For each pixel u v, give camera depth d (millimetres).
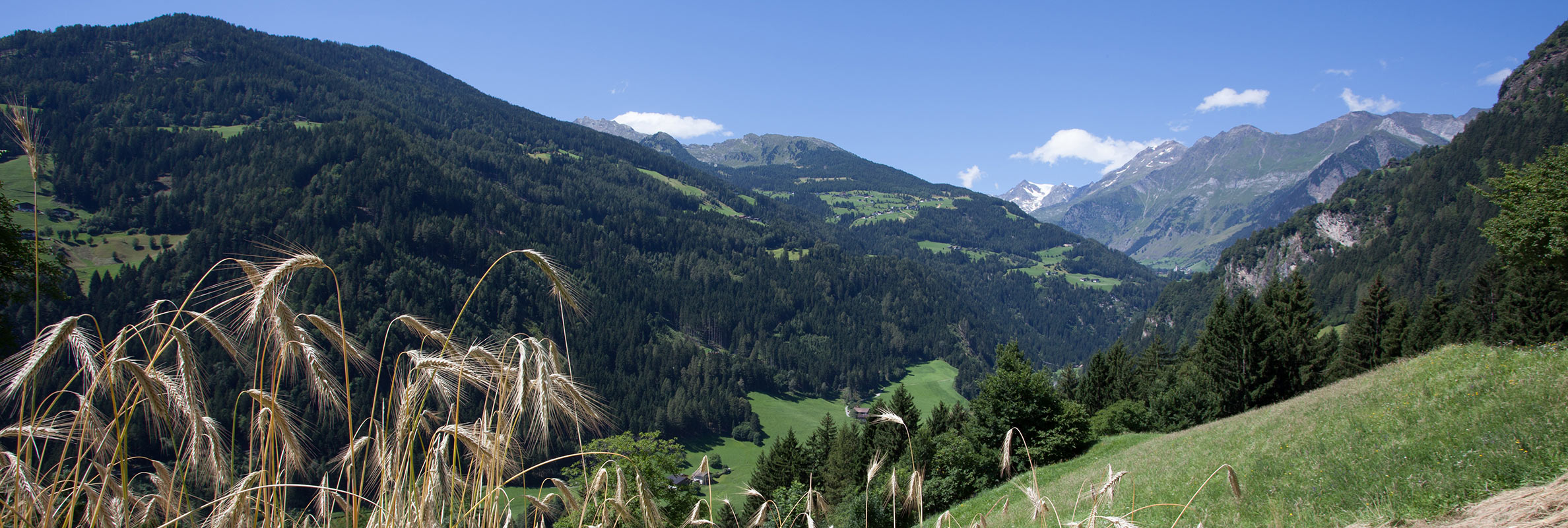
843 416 129875
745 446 108312
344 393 4023
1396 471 9625
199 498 3869
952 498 31562
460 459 4199
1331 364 51938
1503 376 11875
